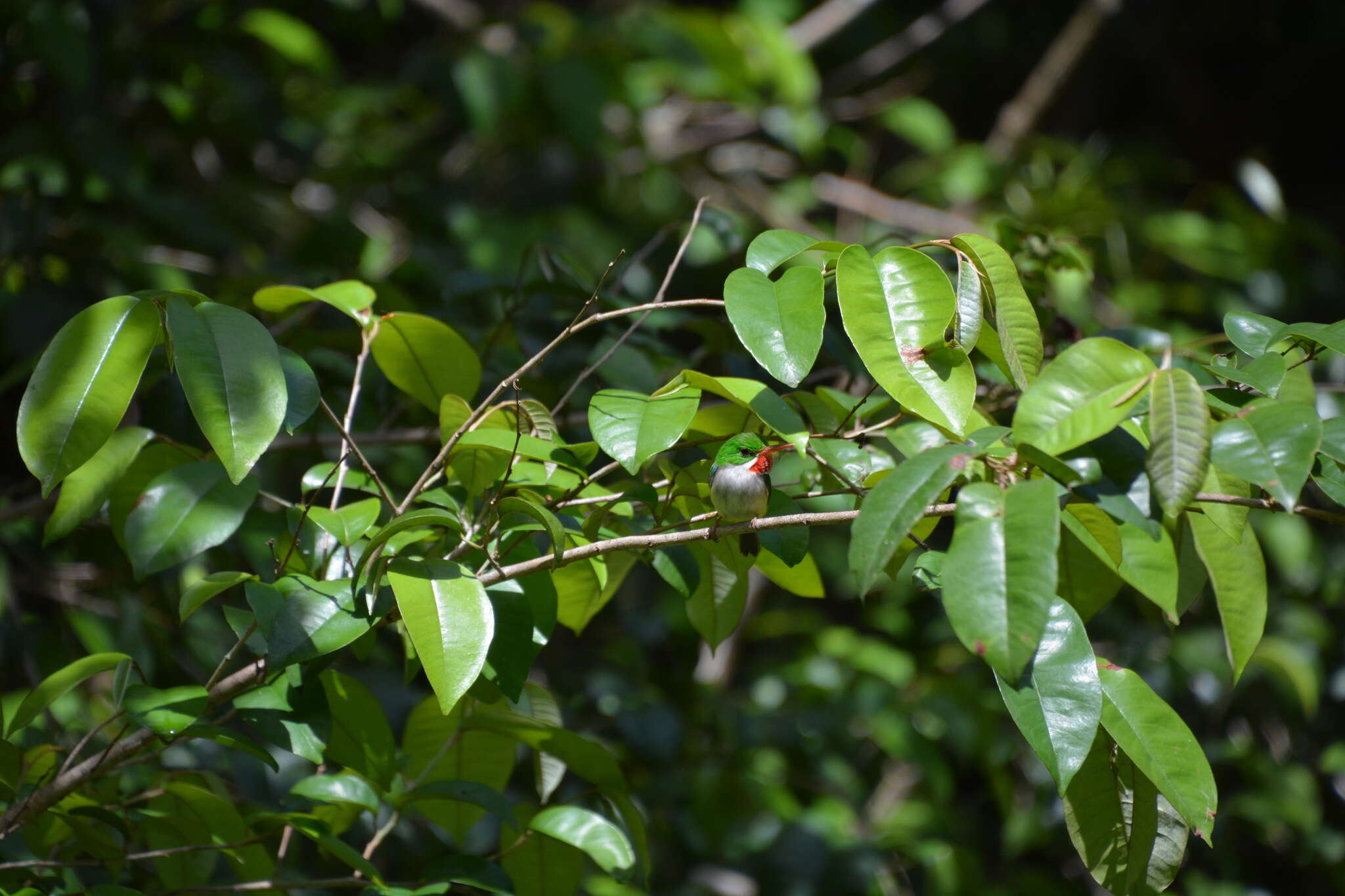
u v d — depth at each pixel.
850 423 2.90
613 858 2.86
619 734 4.32
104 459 2.87
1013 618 2.57
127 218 4.04
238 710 2.77
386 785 2.86
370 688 3.57
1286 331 2.70
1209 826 2.64
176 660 3.37
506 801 2.85
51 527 2.85
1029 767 4.66
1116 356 2.63
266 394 2.69
